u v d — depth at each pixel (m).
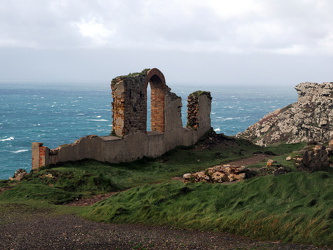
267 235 10.98
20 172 21.34
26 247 10.34
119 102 26.62
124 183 21.42
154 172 25.28
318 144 26.14
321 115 56.81
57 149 22.14
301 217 11.12
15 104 188.62
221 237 11.15
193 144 33.88
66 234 11.59
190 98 34.62
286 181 13.88
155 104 30.58
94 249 10.20
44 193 17.66
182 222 12.64
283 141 56.75
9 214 14.62
